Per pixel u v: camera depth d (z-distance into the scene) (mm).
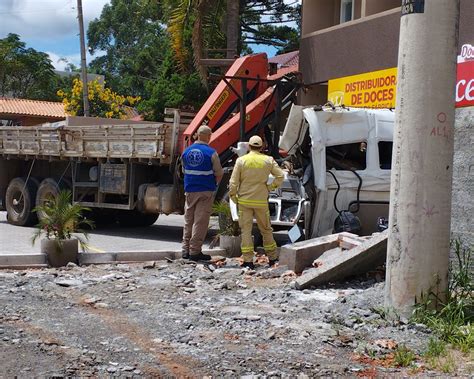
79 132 15281
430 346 5590
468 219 8008
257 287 8211
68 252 9453
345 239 9039
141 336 5805
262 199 9523
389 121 11070
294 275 8820
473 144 7996
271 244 9688
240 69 13781
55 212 9508
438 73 6316
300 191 10898
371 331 6152
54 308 6770
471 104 9438
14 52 55469
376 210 11000
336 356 5438
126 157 14141
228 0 22938
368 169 10930
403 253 6422
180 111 13484
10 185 17250
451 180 6473
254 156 9531
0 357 5062
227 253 10578
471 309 6516
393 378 4973
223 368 5012
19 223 16969
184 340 5711
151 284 8188
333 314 6719
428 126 6320
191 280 8516
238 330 6086
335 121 10742
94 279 8375
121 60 62344
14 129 17328
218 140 13164
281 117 13805
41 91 56125
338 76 17625
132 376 4777
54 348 5332
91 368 4906
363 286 8234
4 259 9156
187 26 22969
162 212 13773
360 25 16797
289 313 6801
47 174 17234
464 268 7355
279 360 5246
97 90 39562
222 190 12750
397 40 15492
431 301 6387
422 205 6348
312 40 18641
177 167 13375
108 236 14797
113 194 15273
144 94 51375
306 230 10656
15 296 7258
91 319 6352
